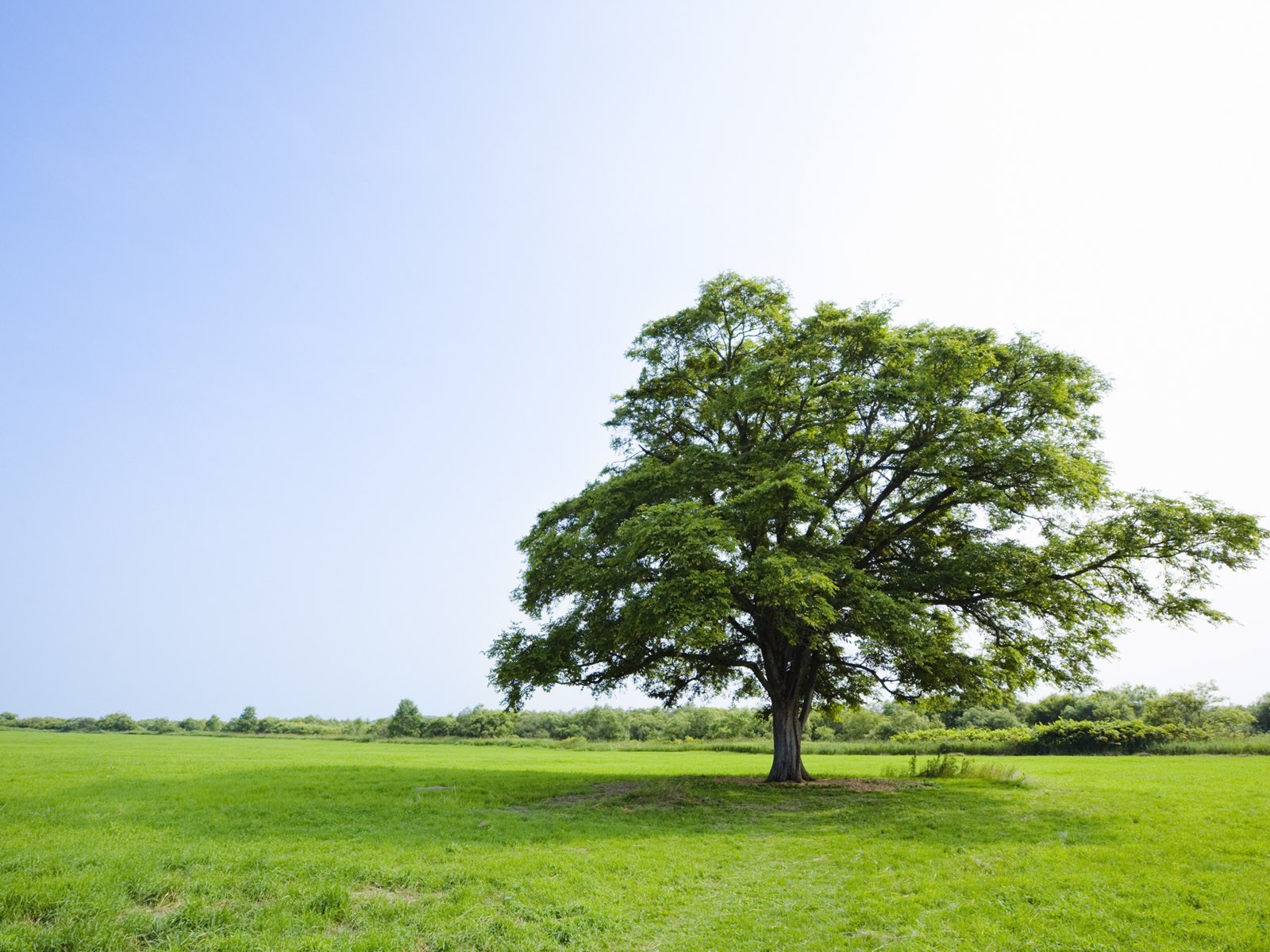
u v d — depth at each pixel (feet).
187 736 319.47
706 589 63.62
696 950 30.09
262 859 40.70
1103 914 33.37
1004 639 84.79
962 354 74.23
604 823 57.21
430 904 34.37
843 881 40.52
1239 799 71.15
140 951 28.07
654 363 94.12
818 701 103.55
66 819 55.47
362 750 205.26
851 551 76.33
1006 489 77.10
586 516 80.07
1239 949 29.35
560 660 76.69
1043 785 84.23
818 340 80.84
